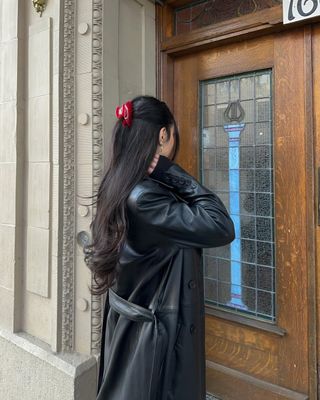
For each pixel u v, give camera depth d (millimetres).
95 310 2107
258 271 2082
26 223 2416
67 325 2189
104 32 2066
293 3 1778
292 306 1941
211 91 2262
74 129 2170
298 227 1912
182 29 2344
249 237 2115
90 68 2082
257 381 2049
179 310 1194
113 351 1247
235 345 2168
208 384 2254
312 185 1848
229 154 2188
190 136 2344
